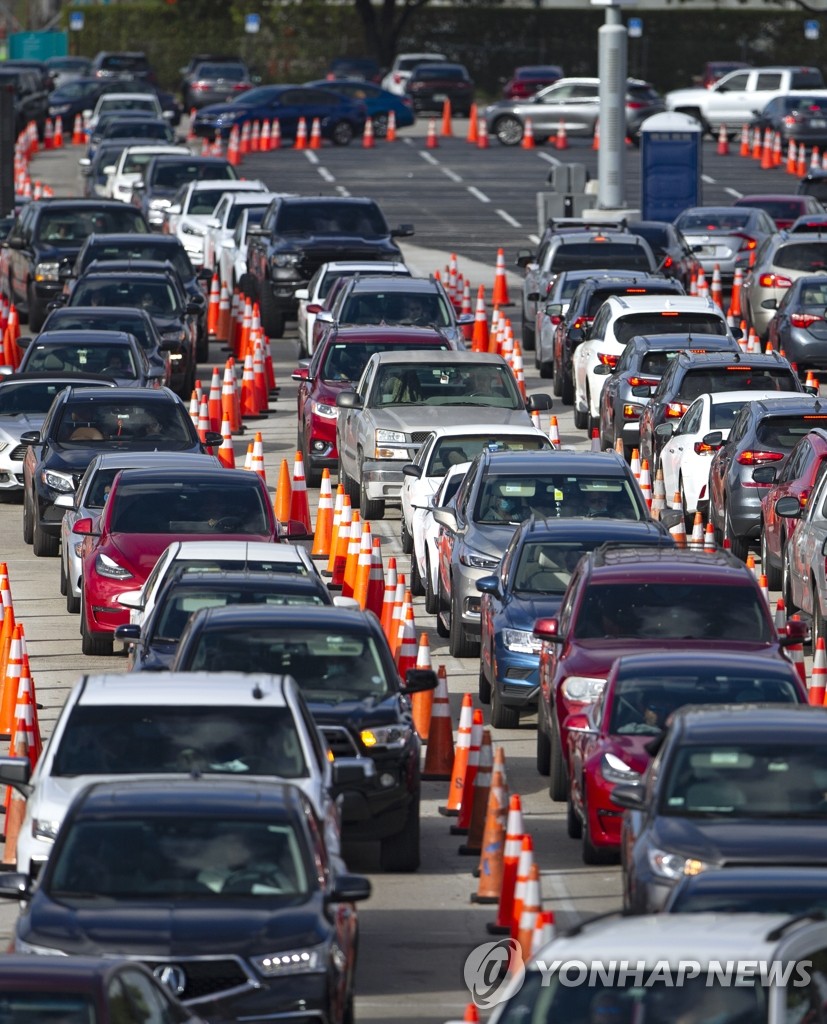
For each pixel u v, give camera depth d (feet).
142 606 207.21
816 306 391.24
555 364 405.59
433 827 180.14
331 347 346.54
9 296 504.43
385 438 304.71
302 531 246.27
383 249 465.06
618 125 556.10
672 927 98.84
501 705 208.74
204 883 119.55
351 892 119.44
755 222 536.42
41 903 117.39
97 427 302.45
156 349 381.60
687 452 297.12
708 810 136.05
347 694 166.40
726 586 189.16
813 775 138.21
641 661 167.84
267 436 380.78
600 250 449.89
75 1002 93.40
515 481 242.17
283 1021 112.57
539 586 211.82
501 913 147.23
